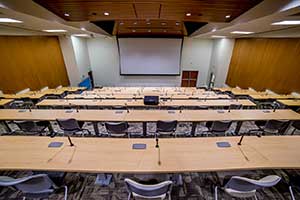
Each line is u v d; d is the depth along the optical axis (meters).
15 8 3.21
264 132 4.54
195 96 6.63
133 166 2.17
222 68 11.16
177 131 4.97
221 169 2.14
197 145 2.60
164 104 5.11
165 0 3.66
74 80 10.66
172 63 12.91
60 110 4.37
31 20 4.35
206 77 13.49
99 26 9.41
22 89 7.29
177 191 2.84
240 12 4.50
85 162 2.25
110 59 12.97
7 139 2.74
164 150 2.48
